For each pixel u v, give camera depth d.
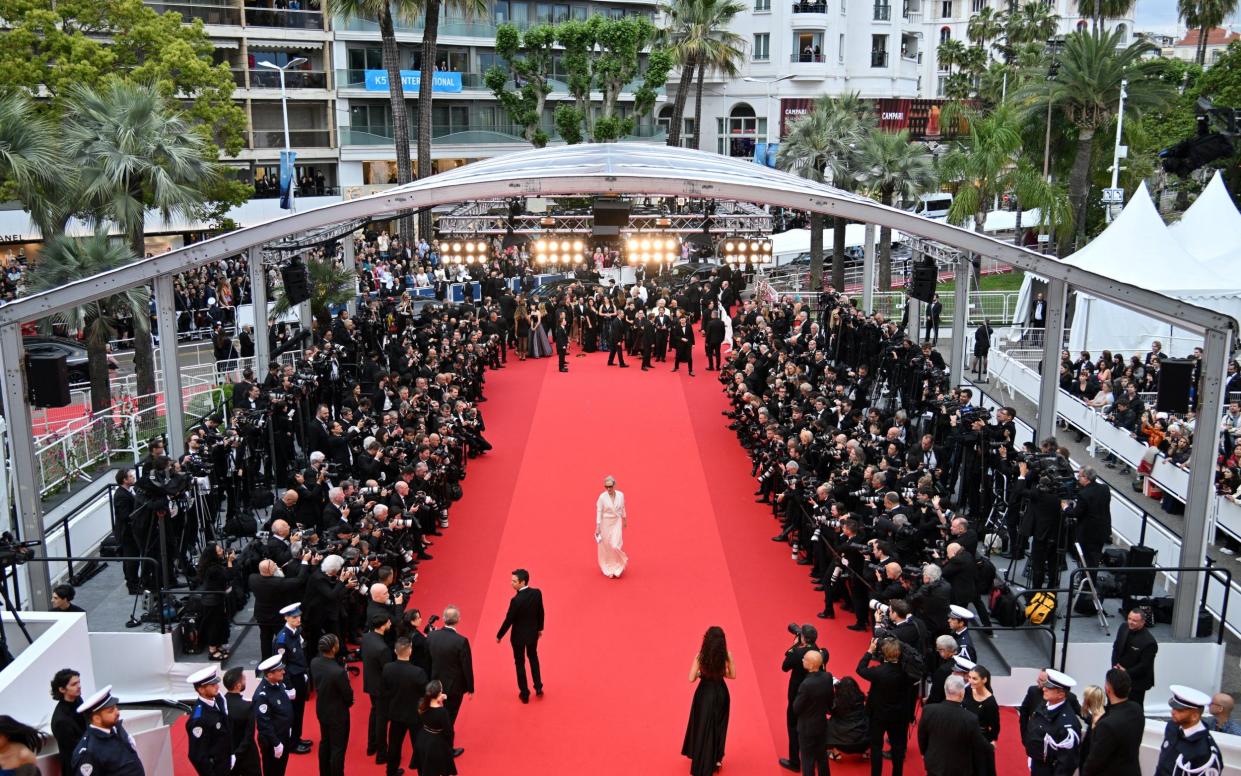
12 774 6.98
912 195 36.84
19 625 10.48
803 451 17.17
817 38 63.84
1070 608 12.24
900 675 10.08
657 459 20.62
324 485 15.24
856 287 44.78
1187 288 25.33
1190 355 24.98
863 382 21.41
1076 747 9.31
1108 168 43.84
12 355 13.18
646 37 50.91
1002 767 11.02
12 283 33.53
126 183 23.19
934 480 15.92
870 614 13.72
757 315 27.88
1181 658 12.94
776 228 46.66
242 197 37.53
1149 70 38.97
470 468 20.23
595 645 13.42
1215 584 14.89
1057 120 42.47
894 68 67.44
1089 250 27.02
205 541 15.43
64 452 18.62
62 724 8.93
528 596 11.84
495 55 58.59
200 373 28.27
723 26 56.53
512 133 59.50
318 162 55.09
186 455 14.72
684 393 25.14
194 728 9.41
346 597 12.52
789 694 10.73
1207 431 12.95
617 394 25.03
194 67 35.06
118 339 32.53
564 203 41.69
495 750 11.07
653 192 15.95
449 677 10.78
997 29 75.81
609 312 29.28
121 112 23.30
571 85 50.41
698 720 10.30
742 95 64.88
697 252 25.31
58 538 15.95
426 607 14.52
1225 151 15.78
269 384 19.53
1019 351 28.94
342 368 22.92
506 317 29.20
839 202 15.70
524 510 18.12
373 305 26.78
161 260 14.37
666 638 13.61
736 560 16.08
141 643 12.49
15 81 30.14
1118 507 17.52
